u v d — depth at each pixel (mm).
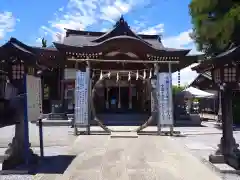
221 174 6371
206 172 6504
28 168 6613
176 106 19188
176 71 23625
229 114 7266
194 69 8852
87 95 13242
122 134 12570
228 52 6922
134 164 7195
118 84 24656
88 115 13148
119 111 23312
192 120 18562
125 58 21109
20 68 6906
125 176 6164
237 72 7188
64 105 23500
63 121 17719
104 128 13492
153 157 8008
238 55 6785
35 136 12516
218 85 7785
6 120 6945
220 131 14758
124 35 20328
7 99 6996
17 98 6922
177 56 19688
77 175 6238
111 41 18766
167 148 9430
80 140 11141
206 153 8750
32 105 7262
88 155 8273
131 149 9211
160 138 11852
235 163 6703
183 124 18312
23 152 6996
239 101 21281
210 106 30000
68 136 12484
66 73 23578
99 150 9047
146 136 12438
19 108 6930
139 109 24438
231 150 7102
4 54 6648
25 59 6734
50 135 12859
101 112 22750
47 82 27234
